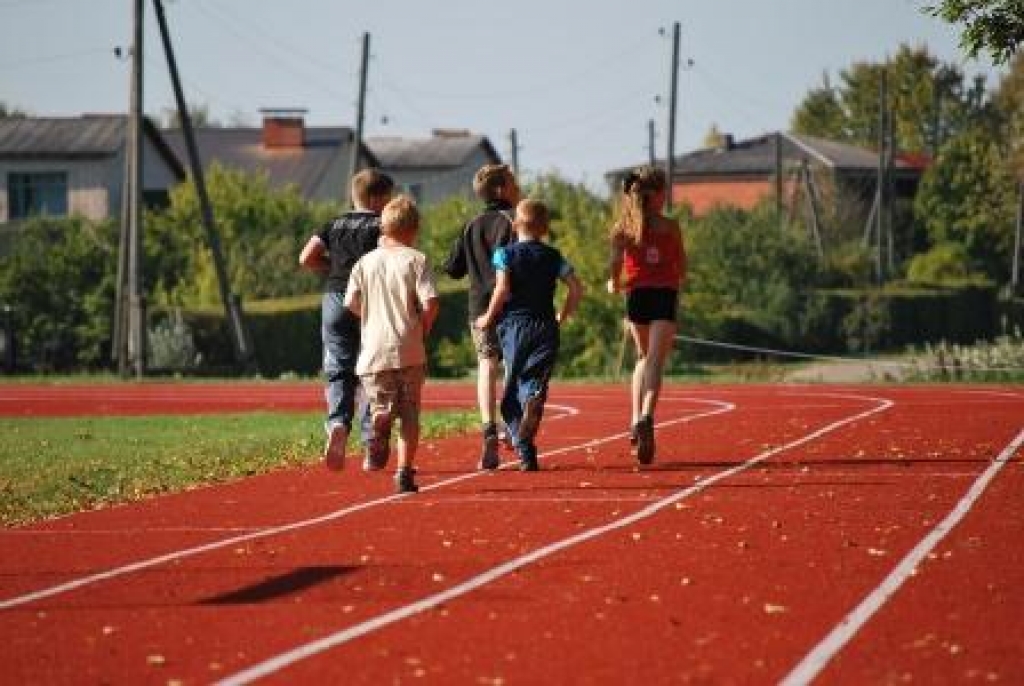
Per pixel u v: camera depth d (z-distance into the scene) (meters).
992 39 50.78
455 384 79.81
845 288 180.62
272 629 22.19
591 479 35.91
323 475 39.09
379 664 20.17
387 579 25.33
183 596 24.59
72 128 176.00
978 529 28.48
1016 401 56.59
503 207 38.91
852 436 43.12
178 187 151.75
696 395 64.75
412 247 34.50
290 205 155.12
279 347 125.00
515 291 37.62
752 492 33.28
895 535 28.00
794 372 127.56
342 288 36.28
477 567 26.05
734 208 169.00
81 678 19.95
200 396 76.69
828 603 22.95
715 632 21.42
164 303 135.88
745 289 158.75
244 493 36.22
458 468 38.88
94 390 83.62
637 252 38.12
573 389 72.44
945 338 181.12
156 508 34.31
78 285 124.62
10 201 174.38
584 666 19.88
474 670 19.81
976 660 19.81
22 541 30.38
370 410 36.81
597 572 25.39
